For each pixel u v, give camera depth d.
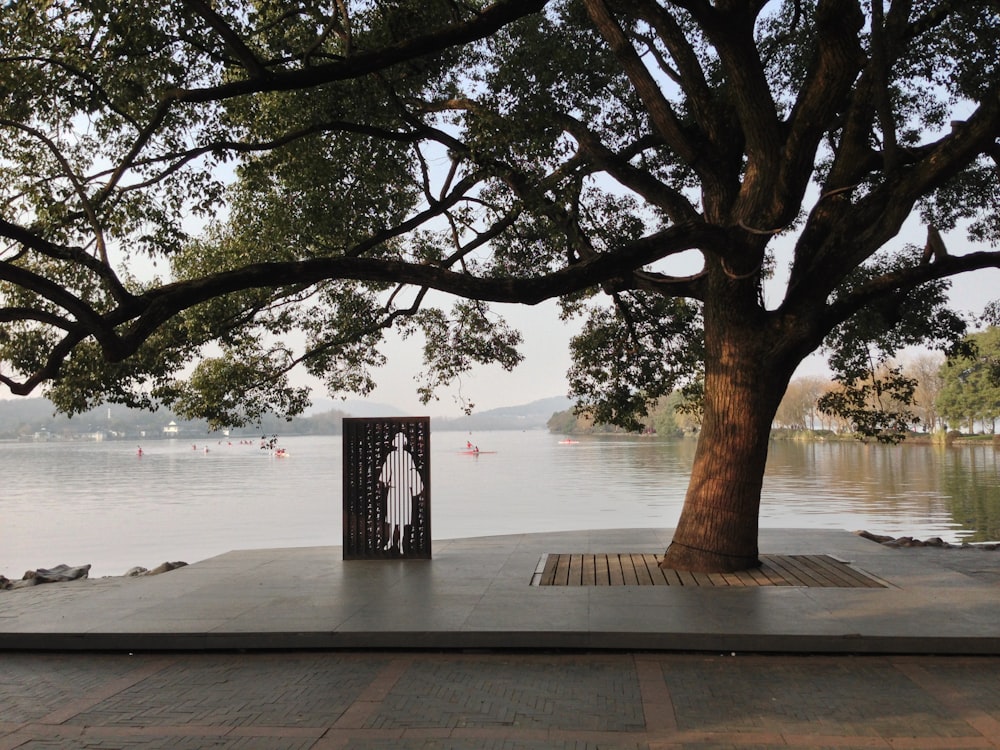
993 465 59.25
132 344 7.54
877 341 12.88
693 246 8.92
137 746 4.75
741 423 9.80
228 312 12.20
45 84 8.73
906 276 9.90
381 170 11.45
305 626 7.23
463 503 33.84
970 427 89.44
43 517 29.52
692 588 8.73
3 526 26.30
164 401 12.77
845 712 5.24
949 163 8.58
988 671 6.16
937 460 68.88
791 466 61.88
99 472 66.81
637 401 14.23
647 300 13.75
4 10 8.23
